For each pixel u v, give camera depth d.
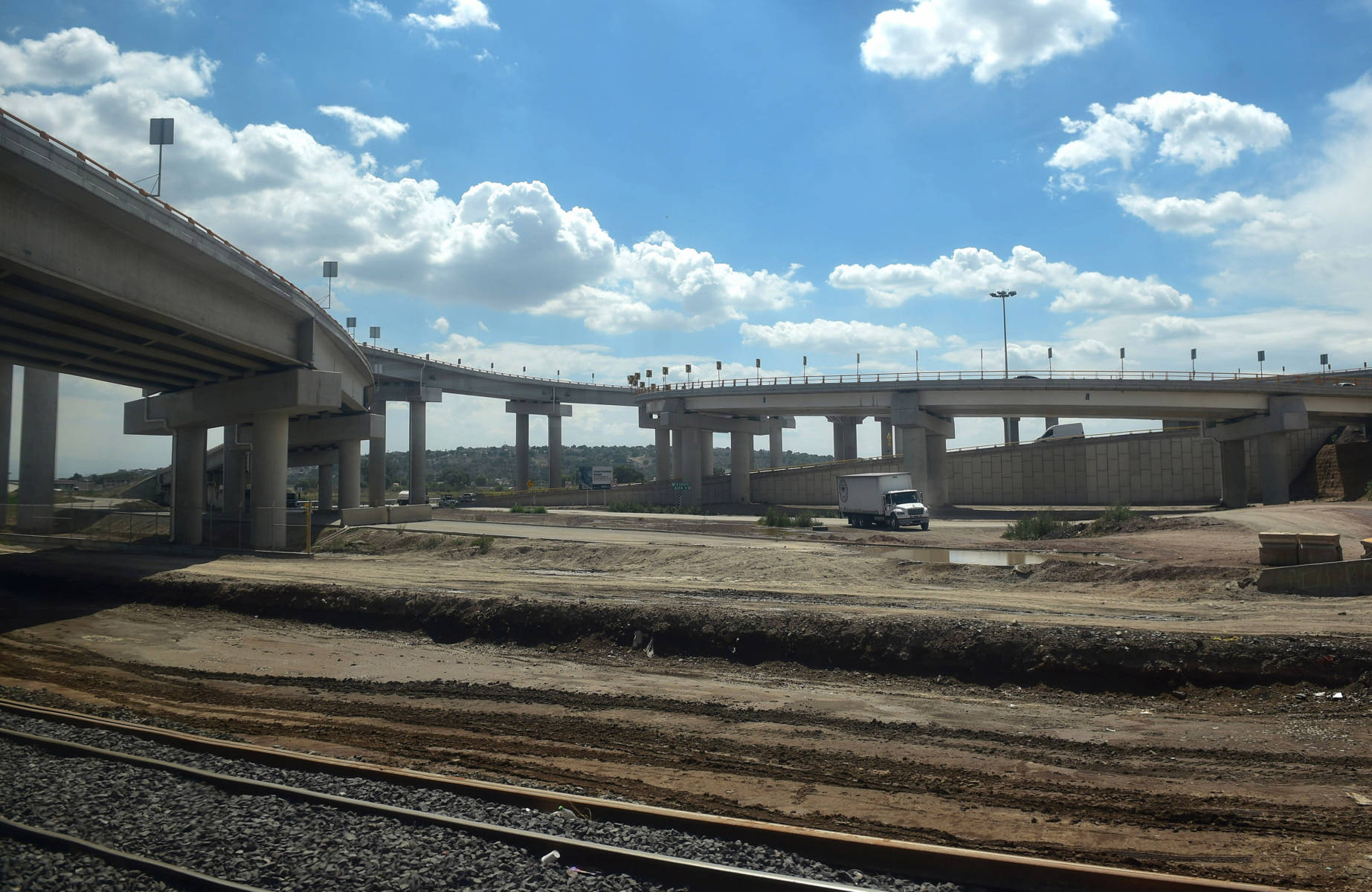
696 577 33.88
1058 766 12.38
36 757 11.20
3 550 45.34
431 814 8.95
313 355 47.59
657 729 14.64
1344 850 9.16
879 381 76.62
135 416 71.50
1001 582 29.59
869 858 8.23
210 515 49.69
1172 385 67.69
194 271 34.75
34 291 30.11
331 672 19.92
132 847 8.17
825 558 35.16
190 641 24.00
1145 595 25.52
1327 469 75.50
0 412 60.47
